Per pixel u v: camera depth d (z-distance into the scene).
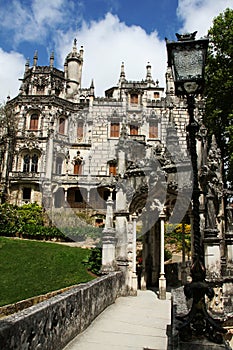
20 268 21.14
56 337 7.03
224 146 26.08
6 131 46.16
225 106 25.73
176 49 6.84
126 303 13.62
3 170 44.16
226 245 15.16
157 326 9.94
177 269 22.75
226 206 17.00
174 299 9.43
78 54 56.88
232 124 25.27
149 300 14.84
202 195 14.18
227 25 25.95
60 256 23.42
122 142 17.25
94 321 10.19
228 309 11.73
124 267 15.81
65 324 7.68
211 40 26.70
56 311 7.12
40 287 18.20
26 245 25.66
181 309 7.93
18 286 18.27
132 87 47.19
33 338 5.85
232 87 25.02
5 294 16.94
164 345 8.05
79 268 21.34
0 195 41.16
